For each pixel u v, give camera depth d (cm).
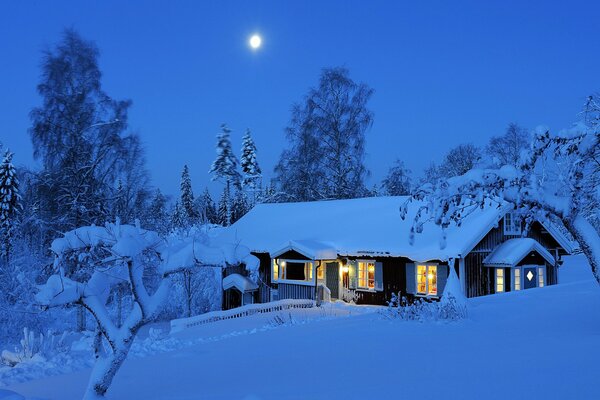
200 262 764
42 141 2914
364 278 2728
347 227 2944
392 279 2602
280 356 1004
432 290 2452
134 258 731
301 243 2739
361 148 4078
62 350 1526
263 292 3039
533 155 955
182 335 1877
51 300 712
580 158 937
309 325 1530
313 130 4100
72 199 2841
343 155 4097
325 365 848
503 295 1777
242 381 789
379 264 2658
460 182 997
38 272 2564
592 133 927
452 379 650
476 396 559
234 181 6309
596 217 1166
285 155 4200
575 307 1316
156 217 3403
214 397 679
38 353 1466
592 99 1003
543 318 1187
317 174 4059
